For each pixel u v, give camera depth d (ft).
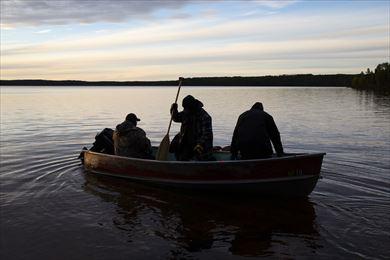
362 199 20.83
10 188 23.63
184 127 24.18
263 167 21.17
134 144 26.23
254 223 18.07
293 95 198.29
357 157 31.99
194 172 22.61
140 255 15.02
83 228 17.60
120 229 17.49
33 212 19.60
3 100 139.95
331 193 21.97
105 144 29.40
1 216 18.98
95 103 121.29
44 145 39.58
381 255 14.53
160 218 18.89
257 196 21.98
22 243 16.05
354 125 57.16
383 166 28.35
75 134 48.73
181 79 27.58
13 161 31.32
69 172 27.81
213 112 84.12
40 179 25.77
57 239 16.43
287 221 18.17
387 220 17.83
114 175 26.22
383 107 98.68
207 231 17.22
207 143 23.20
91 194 22.70
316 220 18.11
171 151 26.91
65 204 20.88
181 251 15.33
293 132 49.70
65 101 133.90
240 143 21.88
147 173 24.45
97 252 15.26
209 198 22.16
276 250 15.26
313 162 21.03
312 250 15.15
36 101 132.98
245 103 121.19
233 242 16.07
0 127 56.08
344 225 17.38
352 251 14.90
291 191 21.38
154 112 84.17
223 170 21.93
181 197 22.33
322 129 52.60
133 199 21.86
